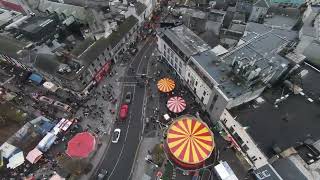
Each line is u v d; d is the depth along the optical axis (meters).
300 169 44.91
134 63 82.25
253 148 49.19
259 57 58.94
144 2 90.31
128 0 90.56
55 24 86.19
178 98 66.12
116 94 72.69
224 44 78.25
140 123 65.62
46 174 56.34
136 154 59.69
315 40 61.62
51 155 59.59
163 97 71.38
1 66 81.06
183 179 54.56
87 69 67.81
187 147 51.78
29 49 73.75
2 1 101.25
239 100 52.53
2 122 64.44
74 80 64.00
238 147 54.66
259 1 81.88
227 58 60.69
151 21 99.12
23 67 78.31
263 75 53.09
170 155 54.50
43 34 81.12
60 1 100.25
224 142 59.59
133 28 85.94
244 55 60.19
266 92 57.09
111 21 85.25
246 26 71.12
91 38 77.25
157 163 57.34
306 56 66.19
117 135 62.03
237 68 54.34
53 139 60.44
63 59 68.62
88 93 72.25
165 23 77.94
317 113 53.03
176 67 73.50
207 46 65.81
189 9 84.94
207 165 54.00
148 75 78.06
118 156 59.44
